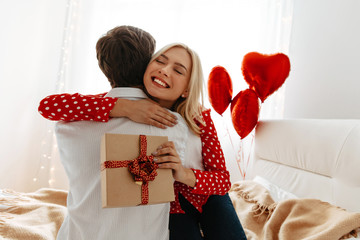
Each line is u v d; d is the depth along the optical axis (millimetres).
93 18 2691
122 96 871
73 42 2672
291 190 1674
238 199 1729
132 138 709
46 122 2635
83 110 763
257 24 2527
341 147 1394
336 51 2098
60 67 2631
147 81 908
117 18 2684
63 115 774
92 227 762
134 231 768
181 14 2611
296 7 2396
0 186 2432
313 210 1304
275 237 1306
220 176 948
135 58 906
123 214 752
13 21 2400
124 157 682
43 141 2625
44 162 2625
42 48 2635
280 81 1817
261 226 1456
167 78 887
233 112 1935
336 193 1379
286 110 2396
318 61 2209
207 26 2580
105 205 636
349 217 1128
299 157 1663
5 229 1246
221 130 2502
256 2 2529
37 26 2586
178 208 1007
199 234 983
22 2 2445
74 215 779
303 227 1244
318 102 2184
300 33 2354
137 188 673
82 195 775
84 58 2678
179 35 2605
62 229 887
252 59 1851
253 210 1541
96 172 760
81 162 767
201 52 2576
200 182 870
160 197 700
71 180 794
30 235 1257
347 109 1992
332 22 2146
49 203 1708
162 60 910
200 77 959
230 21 2557
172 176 754
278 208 1389
